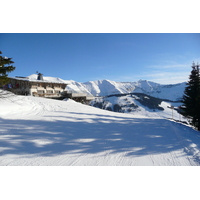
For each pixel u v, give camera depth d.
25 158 4.06
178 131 7.66
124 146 5.21
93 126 8.30
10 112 10.39
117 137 6.32
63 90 32.44
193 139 6.21
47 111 12.58
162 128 8.61
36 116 10.07
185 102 15.54
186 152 4.68
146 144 5.48
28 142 5.14
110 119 11.27
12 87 25.91
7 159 3.96
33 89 25.30
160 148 5.06
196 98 14.12
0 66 11.16
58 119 9.41
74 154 4.42
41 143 5.12
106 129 7.79
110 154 4.50
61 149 4.74
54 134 6.22
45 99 19.28
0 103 12.02
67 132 6.67
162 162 4.05
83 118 10.48
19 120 8.41
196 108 14.11
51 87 29.50
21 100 14.99
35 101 16.41
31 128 6.91
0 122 7.61
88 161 4.03
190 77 15.55
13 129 6.56
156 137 6.48
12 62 11.70
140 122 10.86
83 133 6.71
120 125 9.14
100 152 4.62
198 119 14.28
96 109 18.11
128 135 6.73
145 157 4.33
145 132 7.44
